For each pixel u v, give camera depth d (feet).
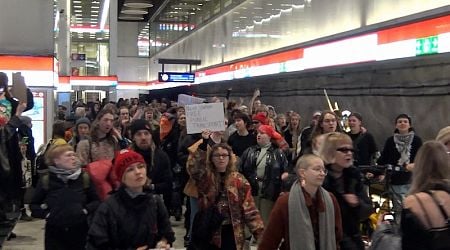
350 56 39.47
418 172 11.03
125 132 29.40
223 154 15.96
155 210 12.98
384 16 38.17
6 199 20.59
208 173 16.02
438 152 11.00
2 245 23.30
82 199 15.99
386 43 34.22
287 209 12.51
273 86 62.23
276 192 22.56
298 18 57.31
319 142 14.60
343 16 45.57
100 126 19.93
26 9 36.91
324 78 46.62
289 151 25.41
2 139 19.90
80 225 15.83
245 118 26.32
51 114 36.70
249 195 15.98
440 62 29.55
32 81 36.35
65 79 81.82
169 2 121.39
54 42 38.70
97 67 132.26
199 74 103.86
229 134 29.43
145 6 145.79
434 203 10.52
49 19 37.22
